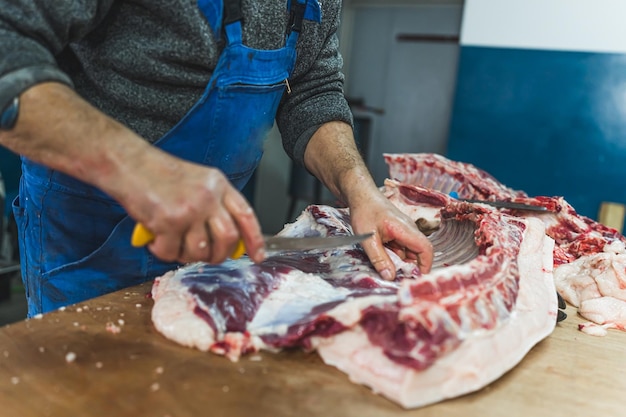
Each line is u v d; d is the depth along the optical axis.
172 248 1.52
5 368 1.52
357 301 1.62
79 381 1.49
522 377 1.75
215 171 1.52
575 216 2.92
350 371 1.60
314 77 2.63
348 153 2.48
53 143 1.54
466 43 5.43
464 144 5.59
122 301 1.99
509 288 1.81
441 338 1.52
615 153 5.12
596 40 5.03
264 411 1.44
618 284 2.34
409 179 3.46
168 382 1.52
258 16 2.12
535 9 5.16
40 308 2.44
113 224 2.28
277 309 1.78
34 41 1.66
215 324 1.71
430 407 1.54
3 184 5.09
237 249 1.59
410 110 7.01
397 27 6.89
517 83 5.32
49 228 2.30
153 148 1.55
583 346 2.03
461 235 2.42
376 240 2.10
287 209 7.53
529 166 5.40
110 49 2.01
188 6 1.96
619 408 1.65
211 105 2.13
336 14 2.56
